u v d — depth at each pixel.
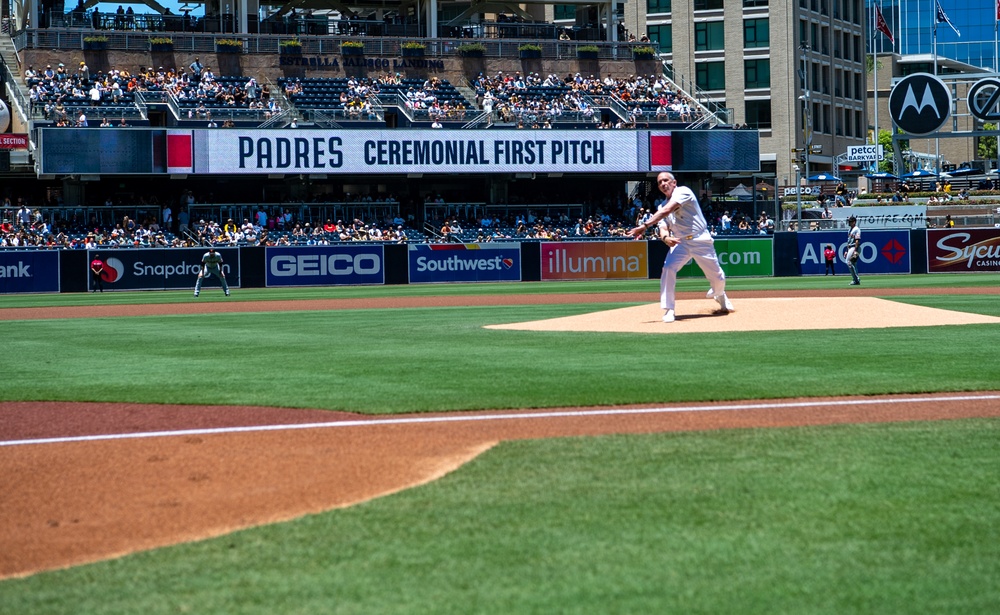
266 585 5.18
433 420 9.78
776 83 81.44
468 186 58.12
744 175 58.97
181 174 49.78
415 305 30.12
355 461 8.03
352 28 60.78
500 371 13.20
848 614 4.74
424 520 6.26
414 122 54.31
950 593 4.98
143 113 51.12
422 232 53.53
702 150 56.28
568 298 32.84
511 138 53.91
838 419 9.51
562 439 8.66
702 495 6.71
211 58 55.97
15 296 40.84
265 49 56.91
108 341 19.34
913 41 124.94
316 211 52.22
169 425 9.87
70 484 7.49
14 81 53.56
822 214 60.03
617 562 5.43
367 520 6.30
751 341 16.20
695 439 8.55
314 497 6.94
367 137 52.16
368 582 5.20
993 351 14.62
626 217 57.41
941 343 15.67
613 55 62.53
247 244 47.56
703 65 83.06
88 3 58.91
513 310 26.62
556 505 6.53
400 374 13.12
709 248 19.06
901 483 6.97
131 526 6.35
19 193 54.69
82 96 51.19
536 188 59.12
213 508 6.72
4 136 49.47
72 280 43.66
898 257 48.53
